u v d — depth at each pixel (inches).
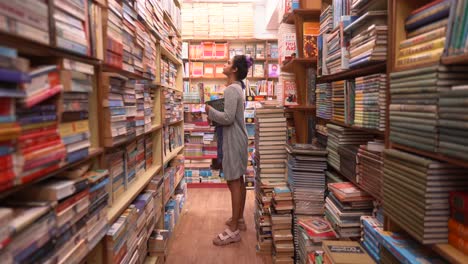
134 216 64.6
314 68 104.7
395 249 43.7
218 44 207.9
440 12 38.0
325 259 59.2
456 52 33.5
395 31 47.1
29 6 29.7
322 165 90.5
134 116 66.6
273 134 106.0
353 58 59.7
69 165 39.6
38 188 34.3
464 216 35.4
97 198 45.6
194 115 204.8
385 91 51.2
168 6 109.3
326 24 82.9
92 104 50.0
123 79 58.2
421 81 39.0
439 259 40.2
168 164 128.1
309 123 109.4
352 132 73.8
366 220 57.5
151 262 83.4
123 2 57.7
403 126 43.3
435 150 36.6
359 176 62.5
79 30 40.8
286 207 94.9
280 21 126.3
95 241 44.7
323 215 91.6
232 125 113.3
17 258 27.8
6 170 26.8
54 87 34.4
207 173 199.3
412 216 40.4
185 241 118.0
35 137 31.0
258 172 114.6
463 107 31.7
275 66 210.5
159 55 95.6
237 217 118.5
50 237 33.0
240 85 117.5
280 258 95.9
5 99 26.3
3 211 26.5
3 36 28.0
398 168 44.0
